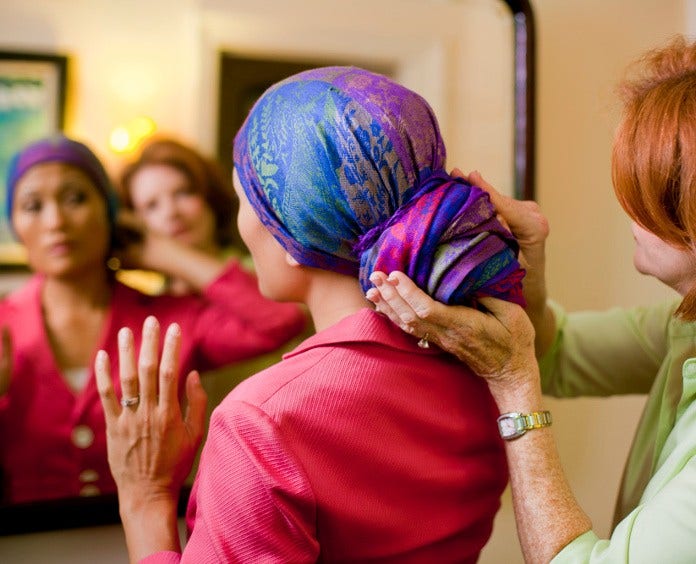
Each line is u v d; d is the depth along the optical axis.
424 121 0.63
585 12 1.33
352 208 0.60
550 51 1.31
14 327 1.01
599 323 0.96
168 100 1.05
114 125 1.03
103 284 1.03
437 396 0.67
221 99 1.07
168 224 1.05
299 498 0.58
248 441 0.59
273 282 0.69
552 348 0.94
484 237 0.62
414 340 0.67
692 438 0.68
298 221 0.61
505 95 1.21
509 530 1.28
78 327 1.02
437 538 0.66
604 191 1.34
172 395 0.73
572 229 1.32
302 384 0.62
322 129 0.59
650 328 0.93
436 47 1.17
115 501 1.04
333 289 0.68
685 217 0.64
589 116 1.33
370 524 0.62
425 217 0.60
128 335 0.73
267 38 1.09
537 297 0.84
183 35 1.06
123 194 1.04
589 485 1.33
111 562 1.09
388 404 0.63
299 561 0.59
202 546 0.60
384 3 1.14
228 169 1.08
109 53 1.03
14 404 1.01
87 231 1.02
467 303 0.66
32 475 1.01
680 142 0.64
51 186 1.01
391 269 0.61
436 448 0.67
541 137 1.30
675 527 0.60
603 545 0.63
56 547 1.07
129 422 0.73
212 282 1.07
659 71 0.73
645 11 1.37
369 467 0.62
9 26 0.99
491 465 0.73
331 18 1.12
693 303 0.67
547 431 0.68
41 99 1.00
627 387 0.96
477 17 1.19
